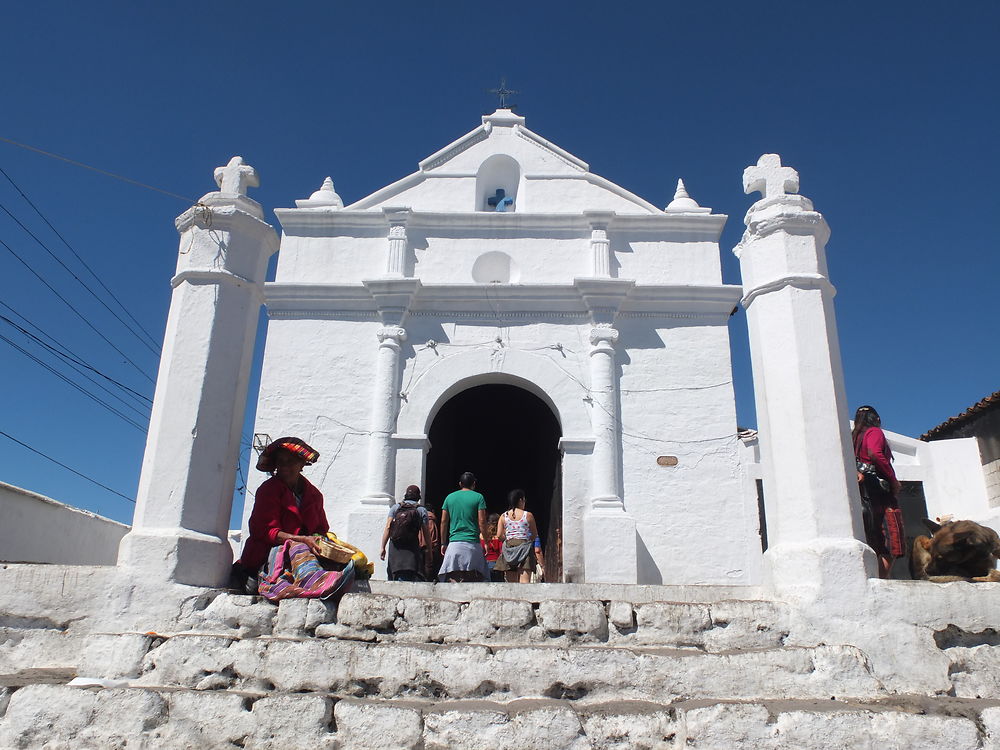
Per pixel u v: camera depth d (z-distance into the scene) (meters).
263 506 6.05
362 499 10.76
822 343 6.22
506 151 13.34
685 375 11.55
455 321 11.91
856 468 6.53
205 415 6.08
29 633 5.29
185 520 5.75
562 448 11.16
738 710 4.45
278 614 5.32
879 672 5.11
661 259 12.35
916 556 6.26
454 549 8.13
